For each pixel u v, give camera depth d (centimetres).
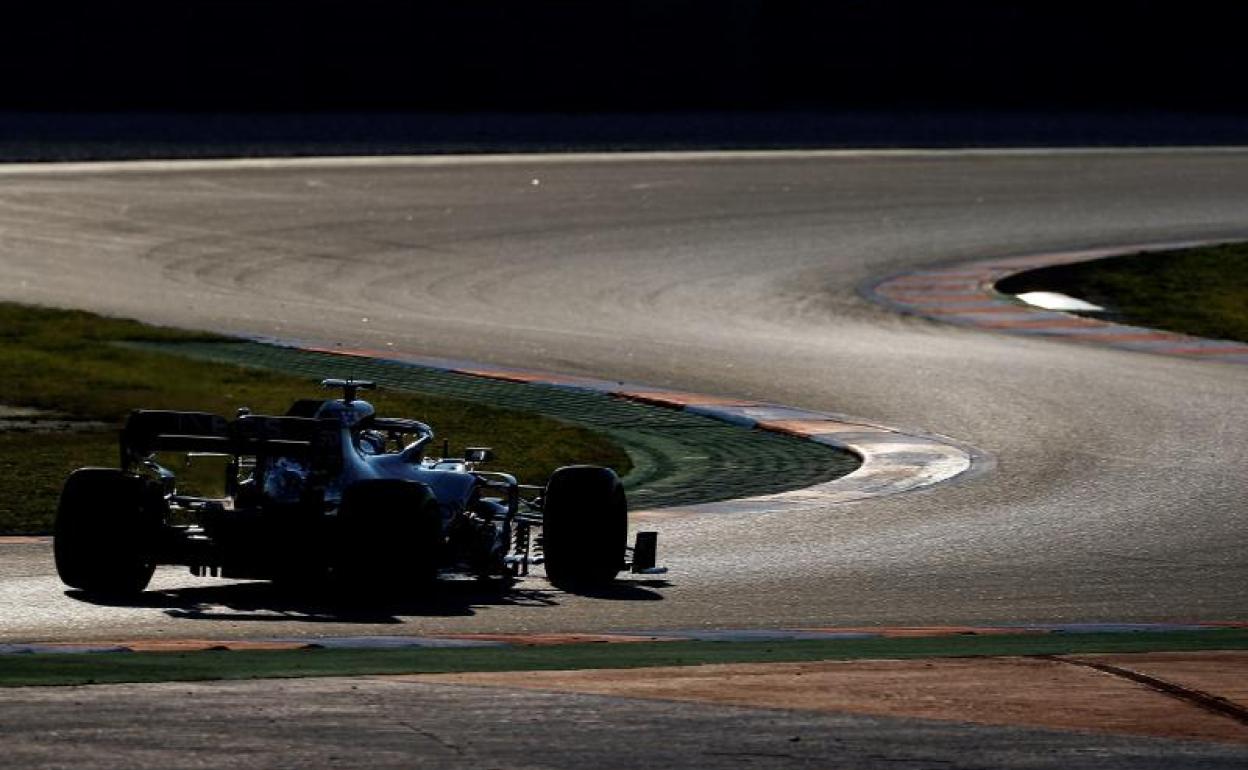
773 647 3388
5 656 3038
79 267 12350
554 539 4566
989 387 9012
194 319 10588
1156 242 15538
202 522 4116
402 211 15412
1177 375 9594
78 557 4116
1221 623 4238
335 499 4125
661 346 10181
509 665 2991
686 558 5038
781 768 2253
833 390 8844
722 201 16725
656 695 2662
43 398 7756
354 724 2405
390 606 4134
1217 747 2433
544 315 11206
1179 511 6034
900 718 2550
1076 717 2589
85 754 2197
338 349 9588
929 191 18062
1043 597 4584
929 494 6275
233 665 2938
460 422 7506
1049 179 19325
